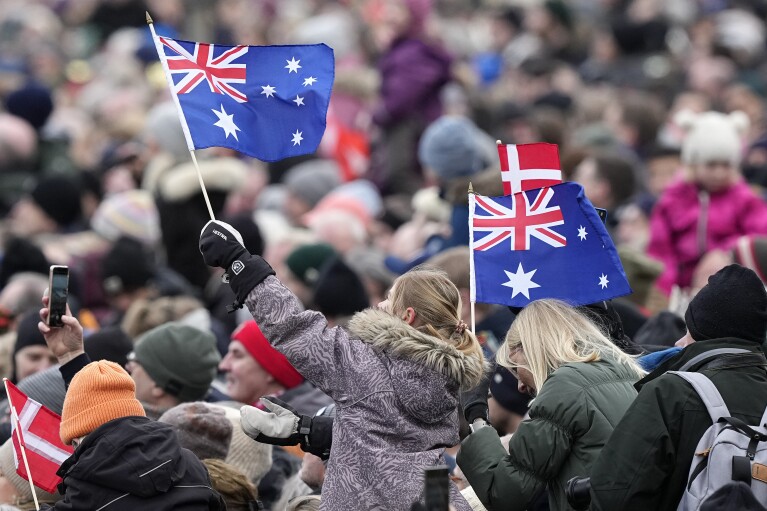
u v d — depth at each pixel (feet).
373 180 176.55
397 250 139.95
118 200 148.05
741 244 108.47
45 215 153.69
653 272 110.42
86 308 131.44
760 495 67.67
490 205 82.64
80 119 221.25
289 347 72.18
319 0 275.80
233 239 73.77
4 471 83.46
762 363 72.02
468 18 278.26
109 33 283.18
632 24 227.81
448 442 72.90
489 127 188.24
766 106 208.23
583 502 70.59
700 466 68.80
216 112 79.77
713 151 132.05
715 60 213.87
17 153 178.19
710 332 72.49
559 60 233.76
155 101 221.87
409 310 74.38
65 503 71.00
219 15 272.92
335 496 71.26
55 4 299.58
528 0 262.26
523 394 87.92
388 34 178.29
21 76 253.65
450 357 71.97
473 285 81.00
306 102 81.35
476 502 79.15
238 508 78.79
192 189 143.43
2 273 127.85
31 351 98.73
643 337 94.02
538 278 81.41
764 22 253.85
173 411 85.35
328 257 120.67
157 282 129.90
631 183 142.82
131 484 70.59
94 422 71.97
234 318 127.24
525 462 73.20
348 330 74.23
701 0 255.50
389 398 71.56
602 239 81.82
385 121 175.11
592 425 73.20
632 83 217.77
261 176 180.45
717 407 69.51
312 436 73.92
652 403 70.08
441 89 176.24
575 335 77.25
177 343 92.38
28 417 79.10
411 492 70.33
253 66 81.41
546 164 84.84
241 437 85.66
